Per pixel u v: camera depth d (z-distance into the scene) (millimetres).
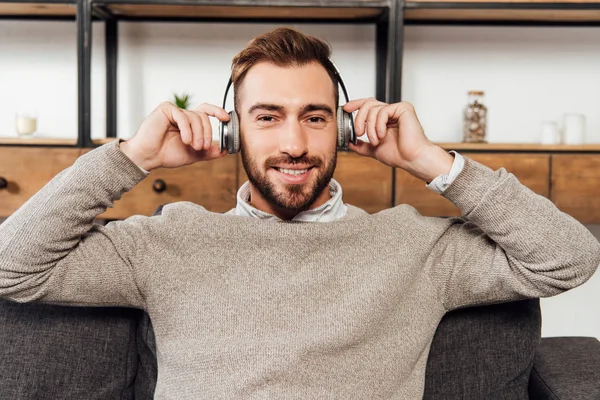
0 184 2129
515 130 2488
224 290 1127
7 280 1048
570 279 1100
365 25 2434
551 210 1115
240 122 1235
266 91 1181
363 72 2447
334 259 1163
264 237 1161
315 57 1208
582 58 2475
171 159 1209
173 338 1120
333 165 1238
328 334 1092
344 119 1232
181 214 1198
